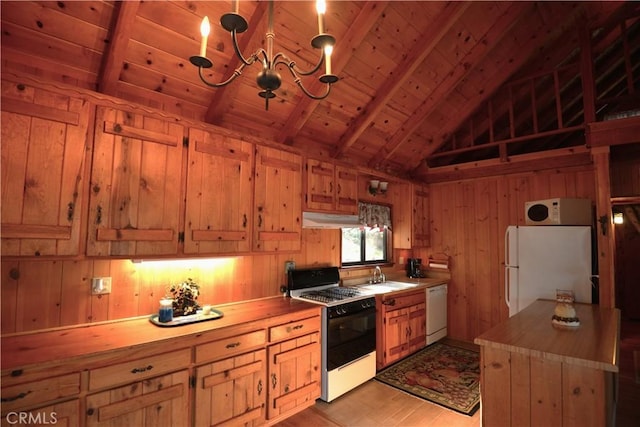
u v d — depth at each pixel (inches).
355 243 169.5
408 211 181.9
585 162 148.2
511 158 160.2
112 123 77.1
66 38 76.9
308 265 141.3
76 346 68.7
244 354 90.7
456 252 186.9
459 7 113.5
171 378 76.3
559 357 69.2
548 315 106.1
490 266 174.9
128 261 90.4
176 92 98.7
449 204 191.0
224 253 96.3
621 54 150.9
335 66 112.0
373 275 172.1
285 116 123.8
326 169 130.6
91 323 83.9
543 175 161.2
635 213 238.8
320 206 127.0
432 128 171.0
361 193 168.6
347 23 104.9
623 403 112.7
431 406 111.3
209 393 82.9
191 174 90.3
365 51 116.2
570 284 130.1
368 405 111.9
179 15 83.9
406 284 165.8
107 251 75.5
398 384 127.1
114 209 76.7
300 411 107.5
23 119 66.1
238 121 116.0
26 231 65.6
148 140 82.7
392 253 188.7
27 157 66.3
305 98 119.2
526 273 139.0
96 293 84.8
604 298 118.6
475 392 120.9
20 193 65.2
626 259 242.8
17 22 71.0
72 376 63.3
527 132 183.0
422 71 136.5
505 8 126.1
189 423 79.0
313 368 110.3
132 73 88.9
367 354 129.1
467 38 131.7
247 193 102.8
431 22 118.0
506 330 88.4
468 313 180.4
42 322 77.2
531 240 138.8
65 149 70.7
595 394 66.0
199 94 102.7
